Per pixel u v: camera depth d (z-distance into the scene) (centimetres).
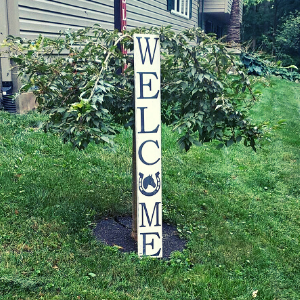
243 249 438
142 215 376
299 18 3659
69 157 617
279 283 394
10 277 327
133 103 391
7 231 396
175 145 762
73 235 410
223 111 375
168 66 402
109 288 339
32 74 372
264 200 594
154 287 349
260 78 409
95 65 391
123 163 638
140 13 1380
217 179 646
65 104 364
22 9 768
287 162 771
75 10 967
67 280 338
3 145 618
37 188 495
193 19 2131
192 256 405
